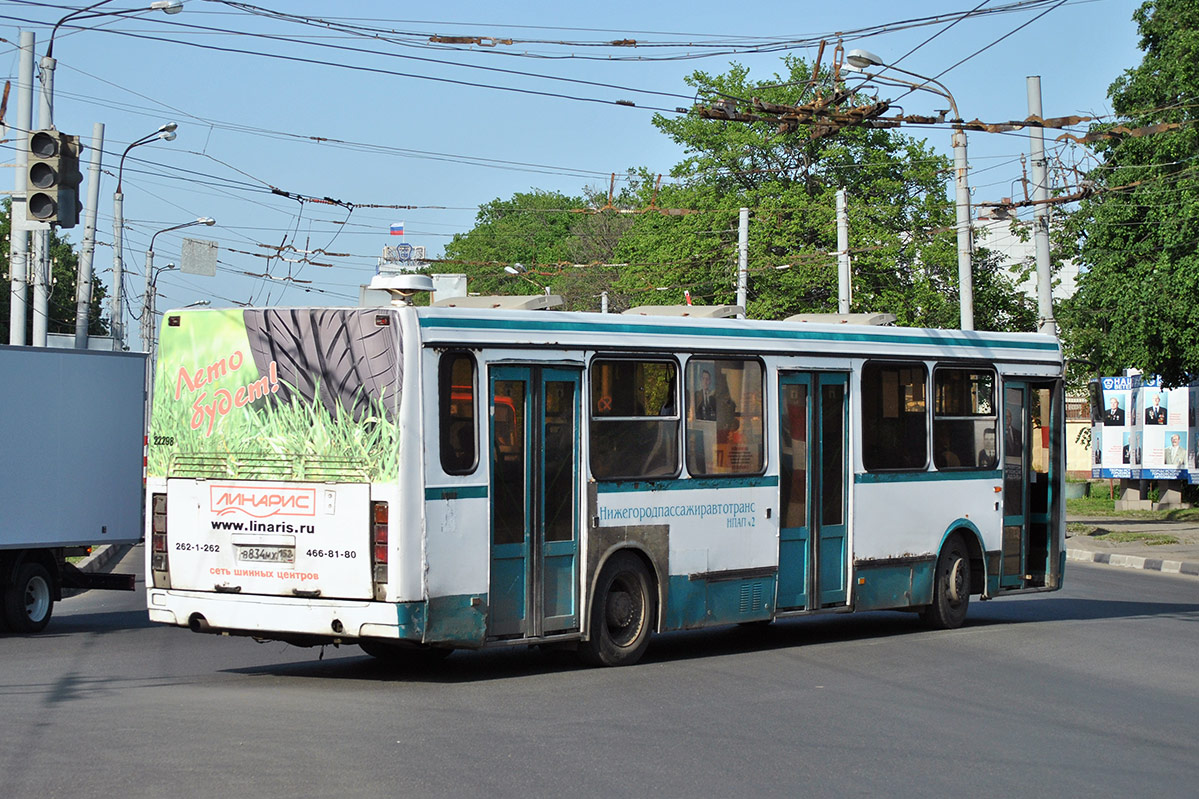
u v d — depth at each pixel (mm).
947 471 14430
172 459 10586
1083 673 11438
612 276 64312
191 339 10617
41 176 13820
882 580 13641
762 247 44625
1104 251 31672
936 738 8469
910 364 14039
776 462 12672
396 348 9836
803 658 12078
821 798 6820
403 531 9695
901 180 47469
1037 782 7344
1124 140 30297
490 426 10352
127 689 9688
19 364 14430
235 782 6688
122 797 6359
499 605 10391
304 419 10078
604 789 6832
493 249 83562
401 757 7375
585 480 11047
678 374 11859
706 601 11992
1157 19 31219
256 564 10188
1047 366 15648
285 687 9891
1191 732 8922
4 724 8133
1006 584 15211
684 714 9031
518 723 8500
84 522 15023
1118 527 33156
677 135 48750
